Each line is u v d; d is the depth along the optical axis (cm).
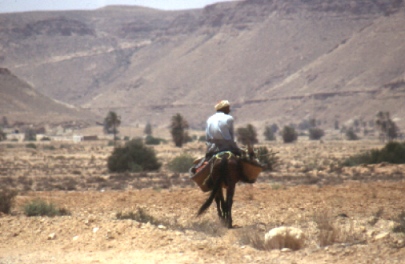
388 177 7088
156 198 4209
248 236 2159
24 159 17075
